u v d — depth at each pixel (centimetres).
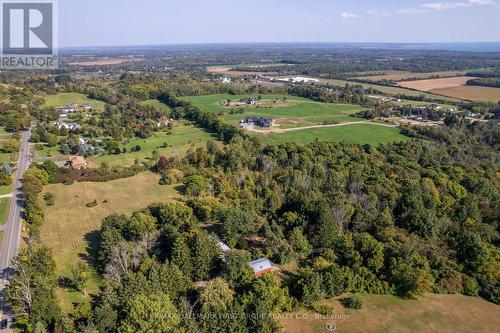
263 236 10569
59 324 6962
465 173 15112
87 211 12075
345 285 8544
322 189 13325
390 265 8969
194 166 15650
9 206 12206
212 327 6888
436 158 17050
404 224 11088
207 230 10775
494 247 9862
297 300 8112
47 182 13900
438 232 10681
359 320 7825
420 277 8500
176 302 7756
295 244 9912
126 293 7412
